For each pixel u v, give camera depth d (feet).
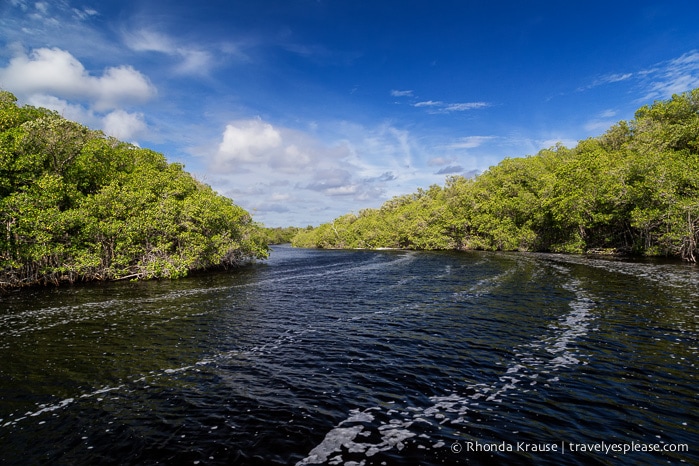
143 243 120.57
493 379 32.12
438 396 29.25
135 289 91.61
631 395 28.43
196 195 141.08
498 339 43.37
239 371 35.35
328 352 40.37
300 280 107.55
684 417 25.14
